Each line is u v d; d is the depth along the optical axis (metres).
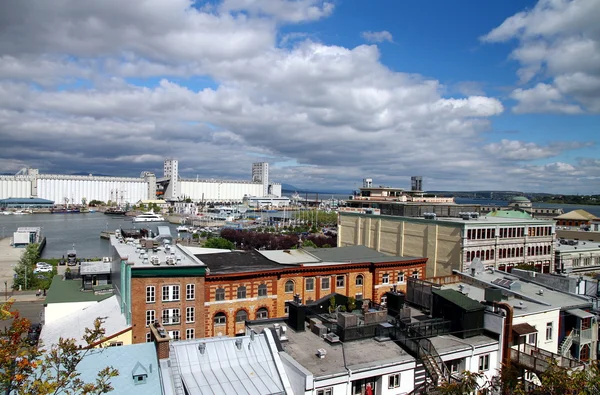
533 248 95.94
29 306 93.25
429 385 33.09
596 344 46.28
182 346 31.62
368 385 32.69
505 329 38.66
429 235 91.50
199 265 56.72
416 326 38.22
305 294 67.56
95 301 60.88
